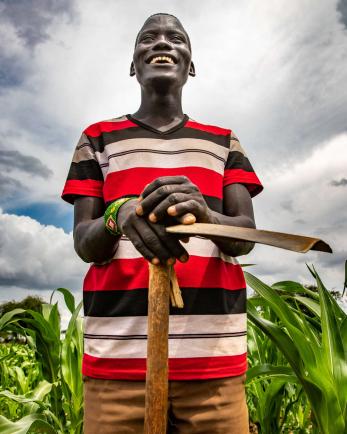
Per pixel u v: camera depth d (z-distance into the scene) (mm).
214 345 1271
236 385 1305
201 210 974
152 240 964
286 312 1614
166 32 1564
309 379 1537
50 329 2635
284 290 2225
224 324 1309
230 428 1260
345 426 1513
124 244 1327
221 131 1584
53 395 2508
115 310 1286
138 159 1413
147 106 1552
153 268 983
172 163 1421
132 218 1003
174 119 1542
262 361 2496
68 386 2414
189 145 1453
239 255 1374
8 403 3014
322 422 1544
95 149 1490
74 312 2512
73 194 1439
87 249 1292
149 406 930
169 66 1515
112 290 1301
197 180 1404
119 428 1225
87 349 1334
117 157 1427
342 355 1561
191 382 1236
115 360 1252
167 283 974
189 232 870
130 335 1256
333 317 1607
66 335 2473
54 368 2645
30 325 2840
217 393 1257
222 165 1505
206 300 1291
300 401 2684
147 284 1275
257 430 2740
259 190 1566
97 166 1483
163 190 965
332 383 1528
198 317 1271
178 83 1535
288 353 1555
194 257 1312
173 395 1232
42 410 2254
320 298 1633
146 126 1490
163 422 927
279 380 2180
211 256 1342
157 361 940
